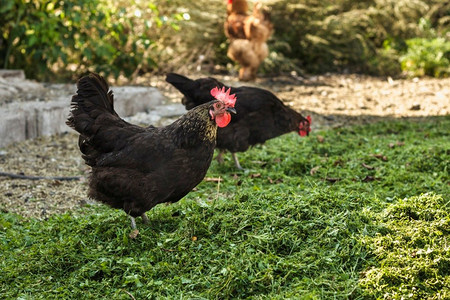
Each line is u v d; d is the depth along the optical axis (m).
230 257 4.43
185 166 4.72
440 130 9.03
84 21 11.34
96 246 4.79
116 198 4.83
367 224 4.78
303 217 4.89
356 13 14.77
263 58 12.91
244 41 12.61
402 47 15.72
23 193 6.40
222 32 13.99
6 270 4.48
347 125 9.86
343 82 13.62
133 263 4.40
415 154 7.43
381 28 15.95
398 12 15.44
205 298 4.03
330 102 11.52
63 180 6.87
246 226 4.82
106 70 11.72
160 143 4.70
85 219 5.41
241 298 4.09
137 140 4.75
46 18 10.80
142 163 4.68
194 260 4.49
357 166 7.16
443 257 4.31
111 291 4.21
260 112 7.01
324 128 9.56
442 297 3.95
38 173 7.13
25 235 5.14
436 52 14.59
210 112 4.68
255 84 12.73
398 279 4.11
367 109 11.06
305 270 4.27
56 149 8.09
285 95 11.91
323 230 4.67
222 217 4.97
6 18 10.78
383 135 9.05
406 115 10.61
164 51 13.51
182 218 5.26
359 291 4.03
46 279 4.35
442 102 11.59
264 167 7.37
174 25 12.05
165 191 4.77
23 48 11.58
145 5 12.86
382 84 13.44
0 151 7.84
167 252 4.64
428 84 13.41
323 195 5.23
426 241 4.53
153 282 4.24
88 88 4.92
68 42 11.09
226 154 7.80
